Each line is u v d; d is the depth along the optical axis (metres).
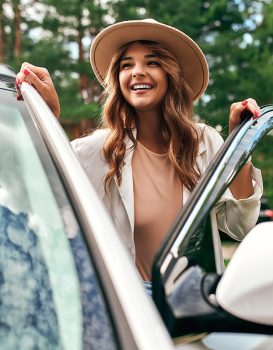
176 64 2.73
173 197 2.45
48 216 1.39
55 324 1.23
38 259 1.34
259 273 1.33
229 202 2.40
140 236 2.39
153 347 1.11
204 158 2.67
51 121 1.63
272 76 24.31
